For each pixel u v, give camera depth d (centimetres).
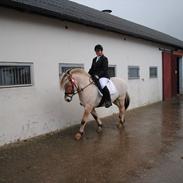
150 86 1241
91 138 636
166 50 1413
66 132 690
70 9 845
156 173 432
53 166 465
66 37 724
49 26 668
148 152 532
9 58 573
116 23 1091
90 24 752
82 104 641
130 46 1048
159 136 650
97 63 662
